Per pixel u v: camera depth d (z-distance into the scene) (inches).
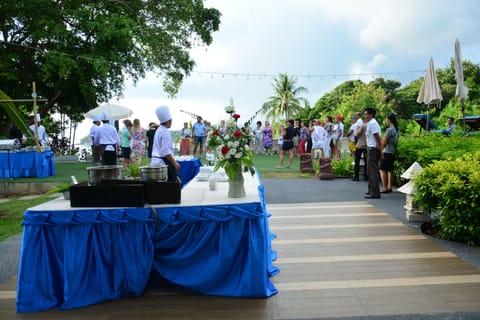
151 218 118.3
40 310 115.3
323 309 112.2
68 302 115.3
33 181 391.9
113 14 650.2
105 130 385.1
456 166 180.4
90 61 630.5
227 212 118.1
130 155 486.0
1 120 748.6
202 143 594.6
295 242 177.3
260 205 120.1
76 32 677.9
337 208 246.5
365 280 132.6
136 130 509.4
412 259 151.7
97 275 118.4
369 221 211.9
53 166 455.2
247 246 120.0
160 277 129.5
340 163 422.0
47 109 756.6
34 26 646.5
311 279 134.6
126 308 115.2
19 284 115.6
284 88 1909.4
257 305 115.4
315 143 453.4
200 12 805.9
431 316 106.4
